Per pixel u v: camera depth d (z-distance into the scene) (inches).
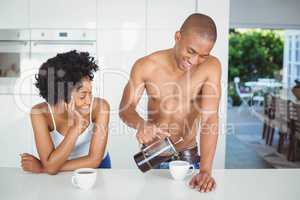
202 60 78.0
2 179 57.7
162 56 87.4
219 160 127.6
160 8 124.2
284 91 190.4
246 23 171.9
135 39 125.3
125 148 126.5
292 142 177.0
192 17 74.4
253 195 51.7
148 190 53.0
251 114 197.3
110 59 125.9
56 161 61.1
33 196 50.3
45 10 124.6
